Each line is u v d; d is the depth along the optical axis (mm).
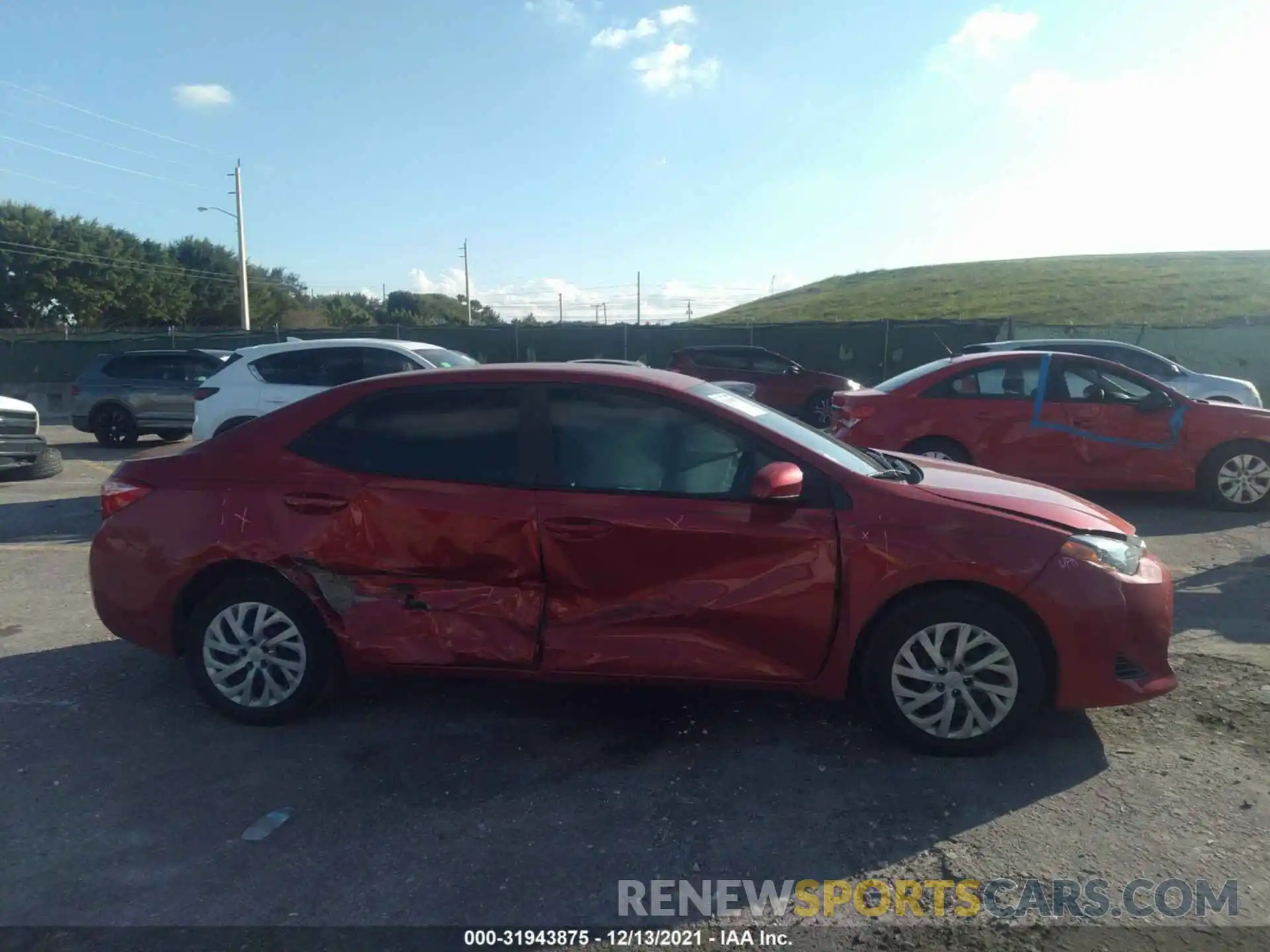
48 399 27609
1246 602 6414
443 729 4535
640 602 4246
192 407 17547
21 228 59406
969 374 9672
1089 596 4012
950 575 4035
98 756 4301
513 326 26984
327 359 10695
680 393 4410
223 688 4582
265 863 3447
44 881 3357
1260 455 9367
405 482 4434
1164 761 4109
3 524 9867
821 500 4188
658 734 4457
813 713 4648
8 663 5520
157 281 66062
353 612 4445
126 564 4656
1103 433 9430
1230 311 45125
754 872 3361
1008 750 4227
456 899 3225
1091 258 74500
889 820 3672
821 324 25062
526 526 4285
